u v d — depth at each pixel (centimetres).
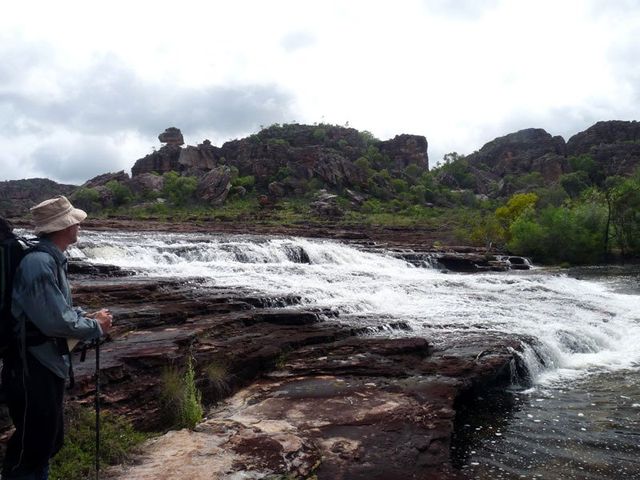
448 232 5344
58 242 336
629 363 1084
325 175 8675
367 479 523
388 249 3491
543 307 1561
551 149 13238
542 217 4366
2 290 302
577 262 4056
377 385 786
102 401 575
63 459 462
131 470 478
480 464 584
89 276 1463
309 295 1372
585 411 773
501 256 3719
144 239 2614
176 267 1808
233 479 470
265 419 646
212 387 718
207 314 1048
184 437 562
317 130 11469
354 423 648
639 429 695
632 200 4350
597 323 1402
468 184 12400
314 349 928
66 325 309
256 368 827
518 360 964
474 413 762
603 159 11744
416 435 623
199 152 9275
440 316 1321
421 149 13088
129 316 890
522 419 736
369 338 1023
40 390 314
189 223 4738
